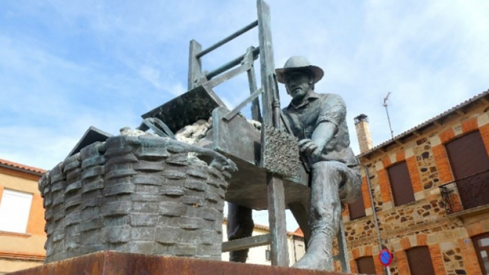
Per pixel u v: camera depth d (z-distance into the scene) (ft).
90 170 4.35
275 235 6.55
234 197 8.93
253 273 4.05
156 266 3.09
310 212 7.61
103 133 4.93
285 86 9.55
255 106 9.02
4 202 44.34
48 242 4.86
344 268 9.00
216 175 4.93
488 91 34.19
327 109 8.78
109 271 2.72
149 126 6.66
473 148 36.32
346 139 9.11
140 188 4.24
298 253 65.92
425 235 38.24
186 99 6.87
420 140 40.60
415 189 40.01
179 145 4.54
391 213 42.09
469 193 35.63
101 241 4.09
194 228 4.45
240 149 6.36
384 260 37.14
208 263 3.55
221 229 4.93
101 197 4.24
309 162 8.21
